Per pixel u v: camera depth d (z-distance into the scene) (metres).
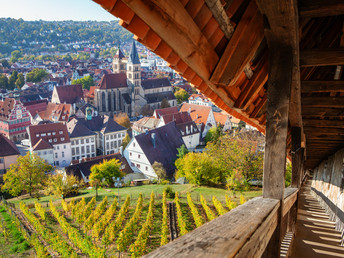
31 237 24.36
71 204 32.31
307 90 4.22
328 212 10.30
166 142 57.22
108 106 112.12
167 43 2.27
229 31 2.77
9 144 69.69
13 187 46.69
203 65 2.74
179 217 26.03
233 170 35.50
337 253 5.89
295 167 6.44
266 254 3.07
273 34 2.79
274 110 3.06
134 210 31.53
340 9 2.61
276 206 2.77
